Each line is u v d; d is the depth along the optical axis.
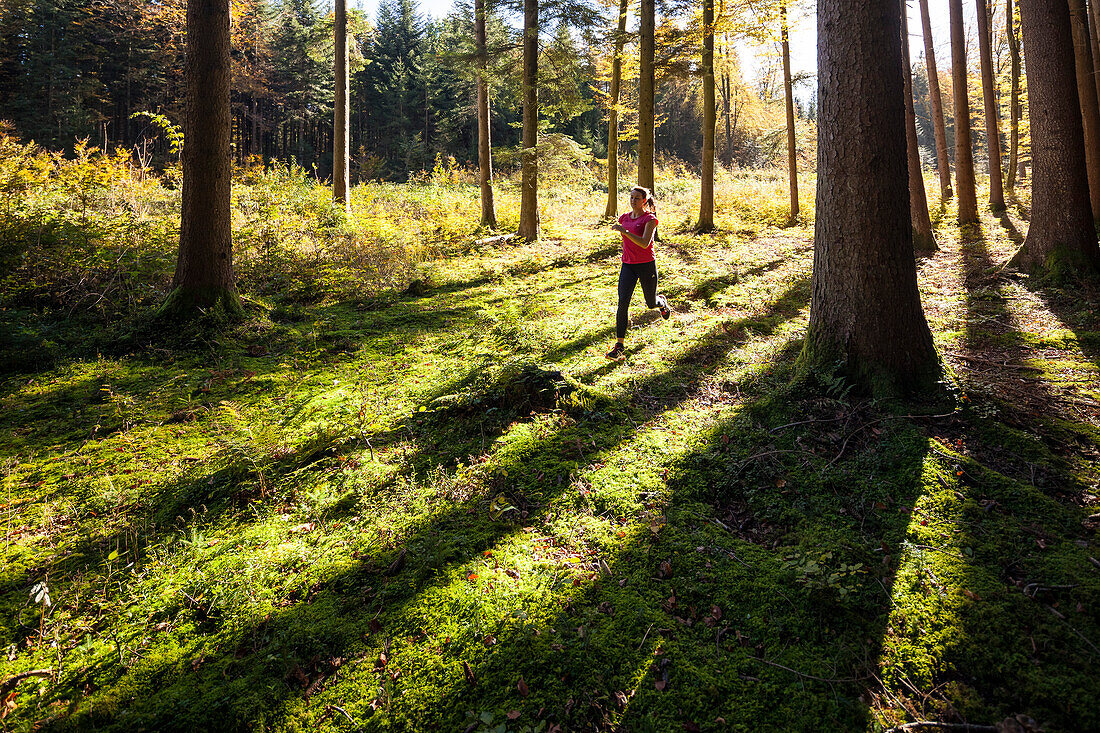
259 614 2.64
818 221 4.48
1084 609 2.46
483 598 2.65
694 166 45.78
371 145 55.69
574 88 14.91
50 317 6.80
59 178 12.48
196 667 2.39
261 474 3.61
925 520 3.03
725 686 2.23
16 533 3.21
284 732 2.11
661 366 5.49
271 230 10.30
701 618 2.57
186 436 4.38
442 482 3.61
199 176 6.61
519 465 3.76
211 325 6.57
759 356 5.44
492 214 16.00
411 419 4.48
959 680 2.22
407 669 2.33
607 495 3.42
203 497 3.56
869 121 4.09
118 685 2.31
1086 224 7.73
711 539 3.03
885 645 2.36
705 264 10.48
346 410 4.69
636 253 5.89
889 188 4.12
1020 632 2.37
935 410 3.91
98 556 3.05
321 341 6.57
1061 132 7.82
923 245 11.37
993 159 17.66
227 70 6.73
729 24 14.56
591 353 6.00
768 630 2.47
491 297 8.66
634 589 2.73
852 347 4.25
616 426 4.29
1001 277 8.27
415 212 17.03
